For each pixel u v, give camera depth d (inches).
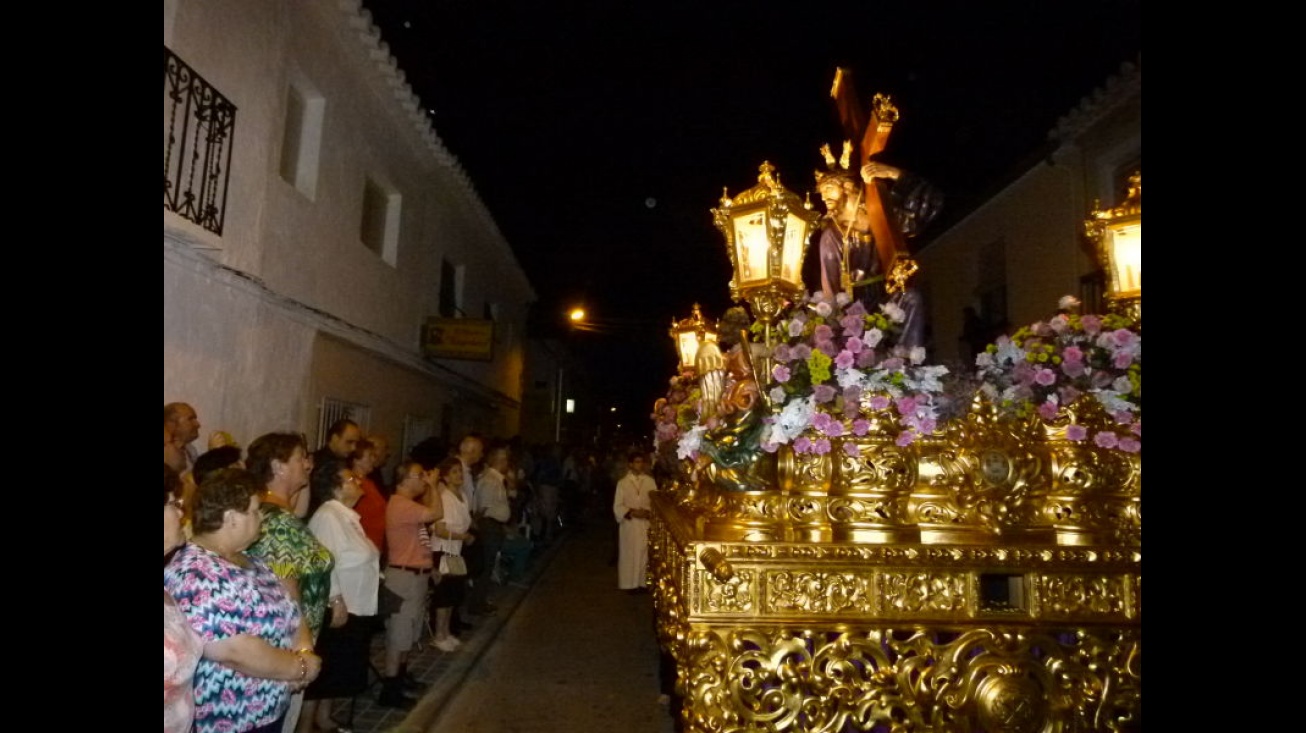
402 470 256.2
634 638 354.6
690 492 189.0
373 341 406.3
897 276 165.0
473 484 374.0
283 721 149.3
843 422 132.5
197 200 237.9
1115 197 341.7
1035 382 139.8
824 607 122.9
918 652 123.6
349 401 386.9
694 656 121.3
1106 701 124.6
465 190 553.3
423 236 497.4
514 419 861.8
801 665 122.3
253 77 274.7
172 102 221.9
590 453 1041.5
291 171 327.6
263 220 282.8
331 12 335.6
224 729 118.2
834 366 134.3
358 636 206.4
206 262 248.5
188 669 105.5
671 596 157.5
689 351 243.0
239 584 116.9
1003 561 124.1
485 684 280.8
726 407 140.5
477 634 341.4
